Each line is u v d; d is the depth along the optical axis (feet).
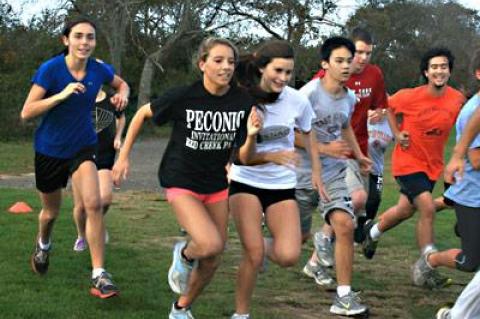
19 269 21.74
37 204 36.65
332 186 20.08
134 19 126.41
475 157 17.92
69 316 17.35
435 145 22.74
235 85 16.37
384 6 167.22
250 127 15.99
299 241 16.90
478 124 16.12
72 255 24.08
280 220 17.19
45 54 118.83
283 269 24.09
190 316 17.03
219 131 16.05
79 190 19.06
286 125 17.71
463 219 18.75
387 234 32.27
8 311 17.44
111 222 32.94
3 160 75.97
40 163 19.71
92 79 19.45
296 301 20.25
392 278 23.80
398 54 179.63
